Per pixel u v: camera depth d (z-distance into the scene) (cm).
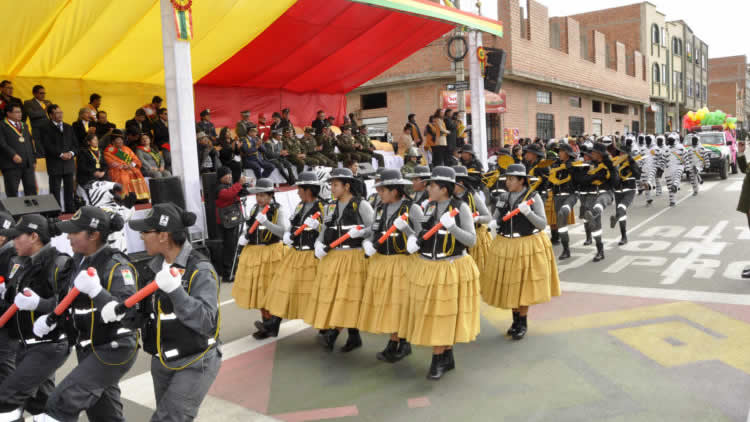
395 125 2225
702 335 518
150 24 1048
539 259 529
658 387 418
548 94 2653
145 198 916
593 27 4097
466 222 431
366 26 1295
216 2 1020
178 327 277
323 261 509
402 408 402
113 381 303
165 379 290
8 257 374
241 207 847
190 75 816
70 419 294
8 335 353
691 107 5075
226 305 704
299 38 1284
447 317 425
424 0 1130
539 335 545
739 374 433
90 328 295
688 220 1175
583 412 385
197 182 830
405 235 472
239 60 1337
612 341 516
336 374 470
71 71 1192
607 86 3209
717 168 2031
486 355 501
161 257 308
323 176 1269
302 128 1681
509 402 405
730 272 733
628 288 688
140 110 1078
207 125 1195
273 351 532
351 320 492
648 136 1494
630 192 957
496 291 540
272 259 559
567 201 906
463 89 1424
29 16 896
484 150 1444
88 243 297
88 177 862
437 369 448
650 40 3966
